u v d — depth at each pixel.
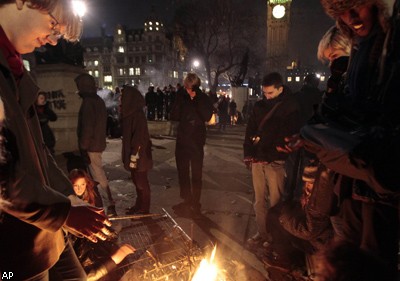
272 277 2.63
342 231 1.67
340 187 1.54
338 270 0.82
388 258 1.38
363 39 1.43
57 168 1.75
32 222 1.17
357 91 1.41
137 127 3.92
